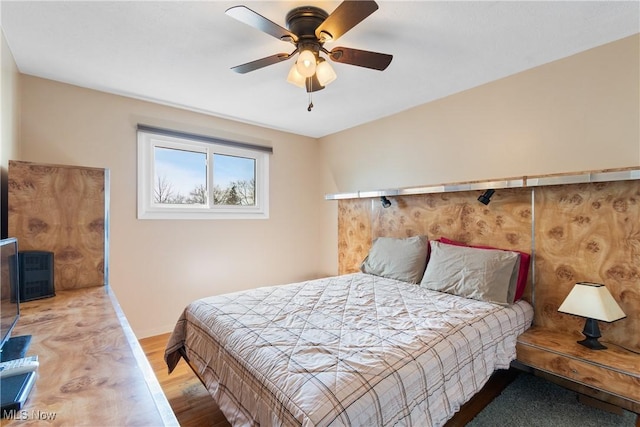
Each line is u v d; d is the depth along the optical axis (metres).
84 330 1.32
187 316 1.98
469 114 2.63
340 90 2.66
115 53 2.03
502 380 2.12
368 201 3.47
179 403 1.92
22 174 1.85
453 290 2.22
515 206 2.30
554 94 2.15
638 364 1.58
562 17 1.66
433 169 2.90
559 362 1.73
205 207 3.33
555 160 2.15
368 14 1.33
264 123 3.60
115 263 2.73
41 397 0.83
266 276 3.74
